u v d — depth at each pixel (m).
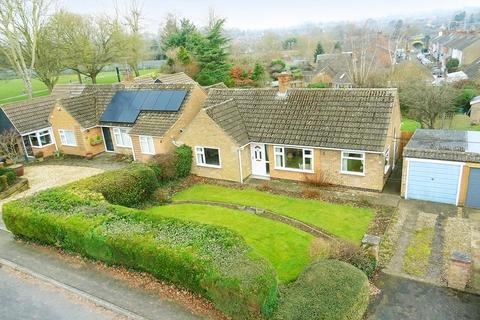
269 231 18.14
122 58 62.50
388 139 22.38
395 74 51.69
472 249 16.08
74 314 12.64
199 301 12.75
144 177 22.03
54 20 53.72
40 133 32.50
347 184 22.98
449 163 19.80
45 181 27.28
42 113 33.66
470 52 80.25
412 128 37.12
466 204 20.12
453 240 16.89
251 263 11.98
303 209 20.67
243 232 18.16
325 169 23.31
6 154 31.28
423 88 36.62
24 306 13.20
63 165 30.86
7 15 44.03
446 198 20.55
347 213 19.94
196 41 56.78
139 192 21.75
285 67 74.81
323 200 21.73
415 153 20.44
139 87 32.72
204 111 24.70
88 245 14.92
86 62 58.22
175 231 14.23
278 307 11.07
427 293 13.30
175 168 25.38
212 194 23.47
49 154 33.34
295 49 120.38
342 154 22.42
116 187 20.23
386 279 14.25
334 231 18.12
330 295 11.27
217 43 56.50
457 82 49.34
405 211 19.92
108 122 31.56
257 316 10.98
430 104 35.28
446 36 115.69
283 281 14.09
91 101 33.50
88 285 14.02
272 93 26.66
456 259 13.13
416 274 14.51
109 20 61.19
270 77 67.75
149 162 24.64
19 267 15.48
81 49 56.41
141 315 12.33
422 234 17.53
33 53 47.91
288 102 25.56
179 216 20.28
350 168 22.69
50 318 12.54
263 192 23.39
